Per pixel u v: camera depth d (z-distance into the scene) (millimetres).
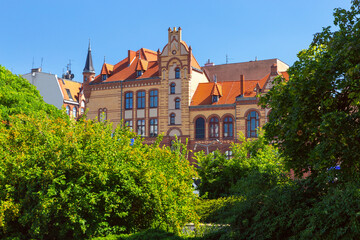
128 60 69500
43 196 11078
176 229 13023
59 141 11969
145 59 70062
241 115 57094
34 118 13094
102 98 67562
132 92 65312
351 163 9016
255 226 10711
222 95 60969
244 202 11570
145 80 64125
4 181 11977
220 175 23328
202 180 23594
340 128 8773
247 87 59875
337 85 9734
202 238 11562
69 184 11461
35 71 85500
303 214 10125
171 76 62344
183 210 13570
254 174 12656
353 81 9148
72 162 11641
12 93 26531
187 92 61094
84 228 11172
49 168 11586
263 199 11117
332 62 9773
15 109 25234
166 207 12773
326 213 9250
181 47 62062
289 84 10711
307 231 9445
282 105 10844
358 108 9500
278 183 12266
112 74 68938
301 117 10070
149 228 12484
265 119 55531
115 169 11914
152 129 63469
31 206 11492
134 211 12602
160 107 62688
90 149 12125
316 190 10781
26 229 12117
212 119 59250
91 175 11586
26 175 11672
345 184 9398
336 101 10039
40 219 11148
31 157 11797
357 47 9141
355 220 8797
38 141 12531
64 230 11375
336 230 9148
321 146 9078
